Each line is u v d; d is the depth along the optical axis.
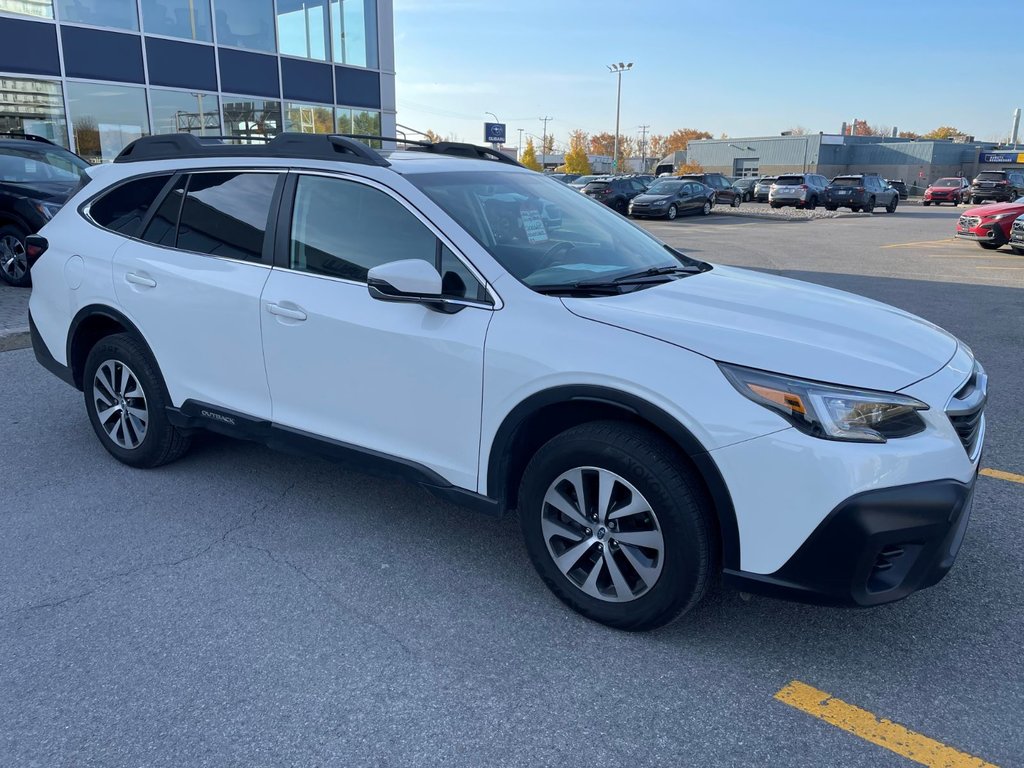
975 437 2.89
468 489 3.25
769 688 2.72
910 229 24.31
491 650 2.93
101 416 4.57
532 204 3.76
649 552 2.88
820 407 2.53
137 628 3.05
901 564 2.62
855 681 2.76
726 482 2.62
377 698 2.67
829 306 3.28
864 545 2.51
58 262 4.61
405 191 3.39
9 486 4.34
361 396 3.46
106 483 4.39
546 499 3.07
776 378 2.59
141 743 2.45
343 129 20.95
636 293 3.19
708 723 2.55
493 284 3.11
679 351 2.72
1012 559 3.56
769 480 2.56
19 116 14.81
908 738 2.48
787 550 2.59
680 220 29.02
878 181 34.91
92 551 3.63
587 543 3.00
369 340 3.35
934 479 2.56
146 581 3.38
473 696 2.68
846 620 3.12
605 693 2.69
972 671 2.81
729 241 19.62
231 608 3.19
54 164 10.66
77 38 15.40
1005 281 12.09
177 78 17.11
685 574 2.77
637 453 2.77
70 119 15.55
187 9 17.08
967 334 8.25
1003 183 41.06
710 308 3.05
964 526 2.81
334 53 20.30
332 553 3.64
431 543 3.74
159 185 4.29
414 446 3.36
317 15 19.75
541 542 3.12
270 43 18.80
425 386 3.24
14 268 9.65
